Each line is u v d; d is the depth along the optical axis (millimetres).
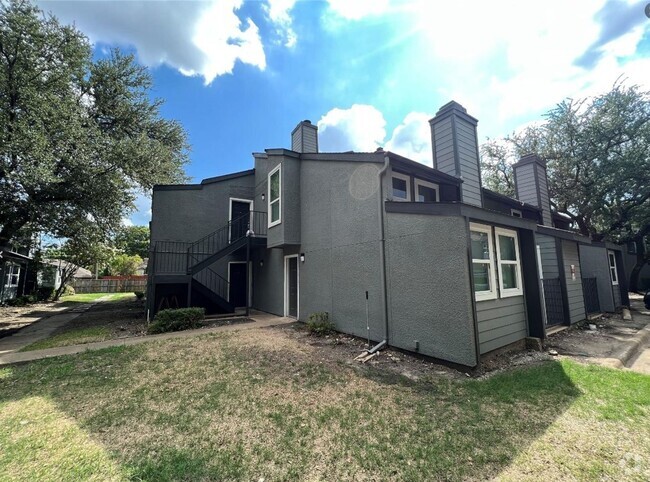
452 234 4695
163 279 9242
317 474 2289
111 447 2666
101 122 13617
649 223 16750
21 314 12734
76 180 10164
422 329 5078
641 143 14383
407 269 5391
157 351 5809
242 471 2326
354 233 6684
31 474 2318
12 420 3180
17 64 9289
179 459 2473
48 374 4621
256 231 11875
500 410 3234
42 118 8914
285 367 4789
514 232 6121
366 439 2738
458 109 7969
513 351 5539
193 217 11445
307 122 10500
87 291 27484
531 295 6055
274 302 10297
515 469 2287
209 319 9320
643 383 3883
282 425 3012
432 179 7469
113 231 12680
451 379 4172
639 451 2477
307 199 8500
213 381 4227
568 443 2600
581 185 15961
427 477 2230
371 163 6328
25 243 14367
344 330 6824
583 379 4035
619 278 11219
